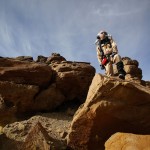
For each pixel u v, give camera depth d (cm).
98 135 978
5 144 1052
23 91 1437
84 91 1605
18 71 1488
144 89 977
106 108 949
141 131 977
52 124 1248
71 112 1453
